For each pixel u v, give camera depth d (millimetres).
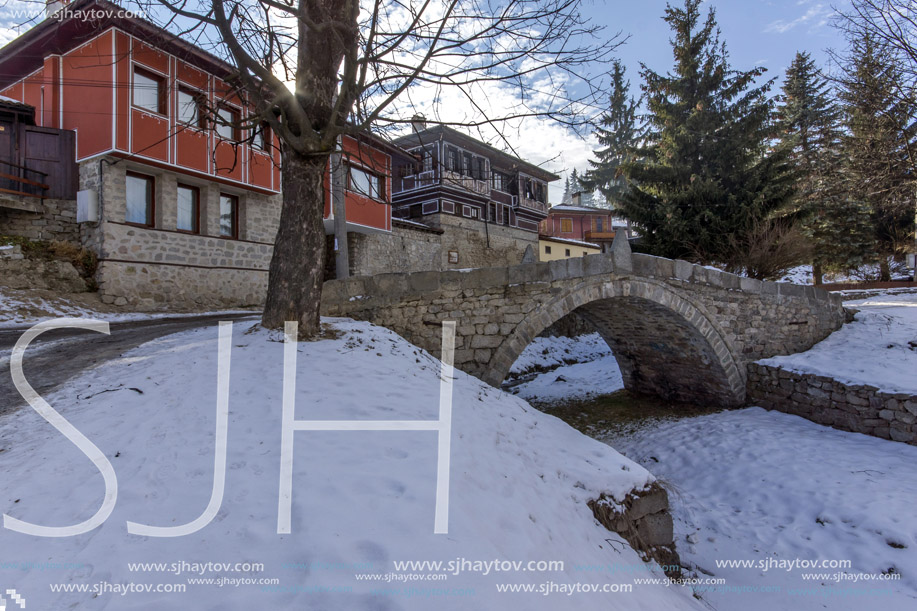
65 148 11000
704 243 15992
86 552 1958
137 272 11086
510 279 7676
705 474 8016
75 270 10328
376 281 6980
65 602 1689
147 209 11617
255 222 13781
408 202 22578
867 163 14289
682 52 17281
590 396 12906
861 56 13180
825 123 23547
